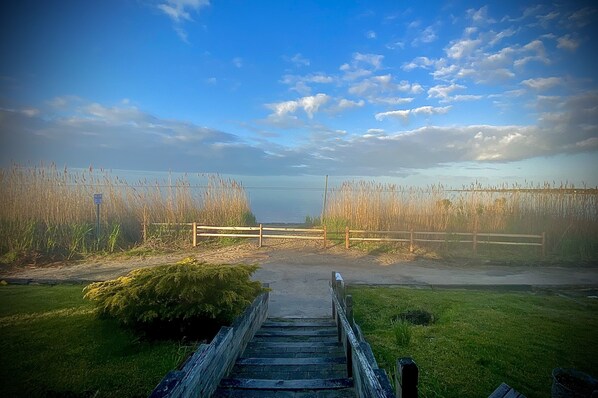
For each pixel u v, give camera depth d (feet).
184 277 15.69
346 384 11.75
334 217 50.57
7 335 15.70
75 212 41.60
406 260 39.60
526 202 47.21
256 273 33.24
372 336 17.53
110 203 44.75
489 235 43.47
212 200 51.01
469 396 12.11
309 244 46.50
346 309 15.56
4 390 11.57
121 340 15.26
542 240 42.14
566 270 35.73
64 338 15.43
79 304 20.67
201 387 9.67
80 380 12.26
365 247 45.06
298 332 18.86
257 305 18.74
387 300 24.17
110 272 32.14
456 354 15.25
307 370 13.60
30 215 39.19
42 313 18.76
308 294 27.45
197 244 45.03
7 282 27.43
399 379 7.64
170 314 15.25
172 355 14.14
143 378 12.38
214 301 16.01
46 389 11.68
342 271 34.27
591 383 8.45
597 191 42.98
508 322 19.35
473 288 28.35
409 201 49.98
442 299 24.44
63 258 36.88
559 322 19.42
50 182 41.06
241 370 13.56
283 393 11.26
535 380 13.12
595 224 42.24
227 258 39.19
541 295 26.35
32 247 37.09
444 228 46.62
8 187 38.91
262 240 48.21
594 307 22.67
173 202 48.70
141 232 44.86
